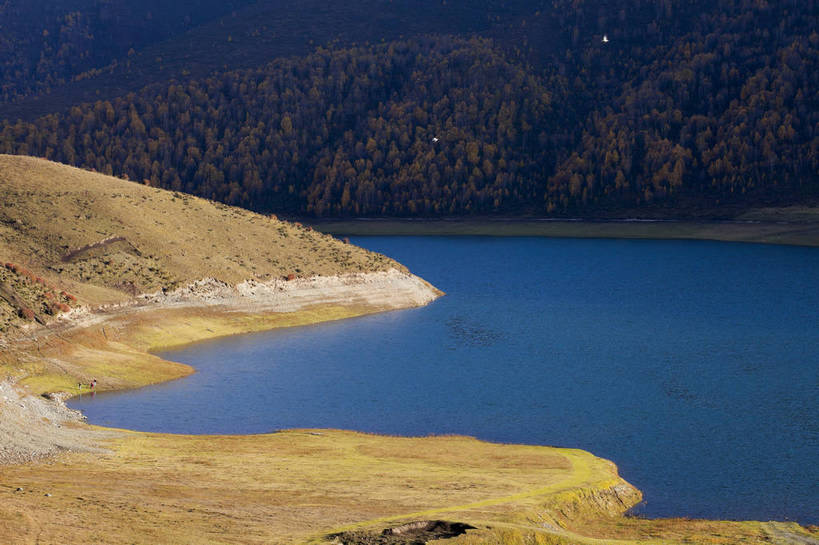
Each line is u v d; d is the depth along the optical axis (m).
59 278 107.44
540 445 67.69
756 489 57.31
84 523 40.38
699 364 102.31
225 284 121.81
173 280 117.38
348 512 45.56
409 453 62.59
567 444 68.56
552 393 86.69
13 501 43.09
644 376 95.19
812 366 100.75
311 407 79.56
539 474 56.94
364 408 79.75
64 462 54.06
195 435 66.56
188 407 77.56
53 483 48.41
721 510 53.47
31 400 71.19
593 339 120.12
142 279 114.81
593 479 55.69
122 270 115.31
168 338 105.25
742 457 64.75
